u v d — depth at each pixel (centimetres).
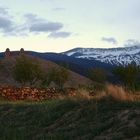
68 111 2452
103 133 1969
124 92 2458
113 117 2108
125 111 2125
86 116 2259
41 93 4547
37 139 2111
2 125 2584
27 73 8450
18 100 4250
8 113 2883
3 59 11981
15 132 2297
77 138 2006
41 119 2492
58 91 4812
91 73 10331
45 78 8812
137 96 2464
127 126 1936
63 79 8956
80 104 2469
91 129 2045
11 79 10256
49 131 2256
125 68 7662
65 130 2178
